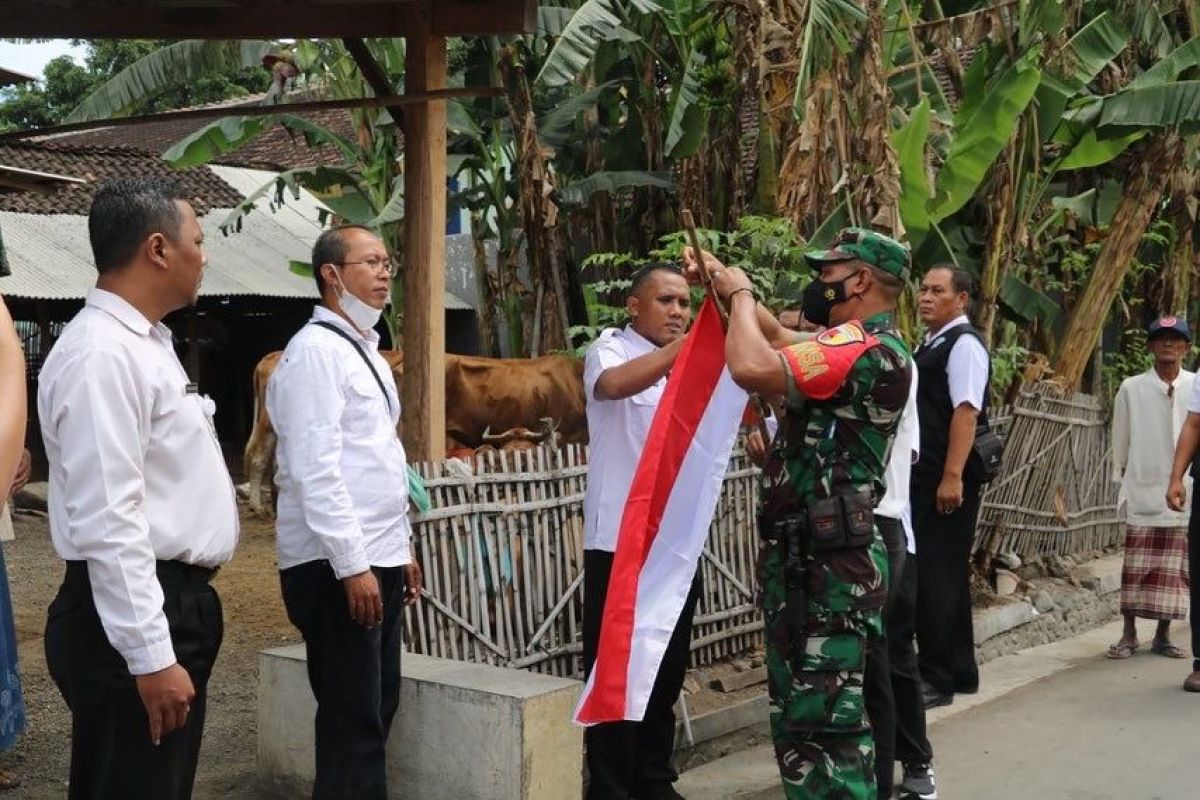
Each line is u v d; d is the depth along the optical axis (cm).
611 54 969
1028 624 740
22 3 522
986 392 561
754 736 547
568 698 418
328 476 357
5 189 1081
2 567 411
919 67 787
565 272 1005
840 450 354
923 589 582
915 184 766
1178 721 574
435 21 529
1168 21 986
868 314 371
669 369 406
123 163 1597
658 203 987
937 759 525
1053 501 839
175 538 296
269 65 845
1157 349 692
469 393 926
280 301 1612
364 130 1087
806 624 354
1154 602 695
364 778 373
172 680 279
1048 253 1048
